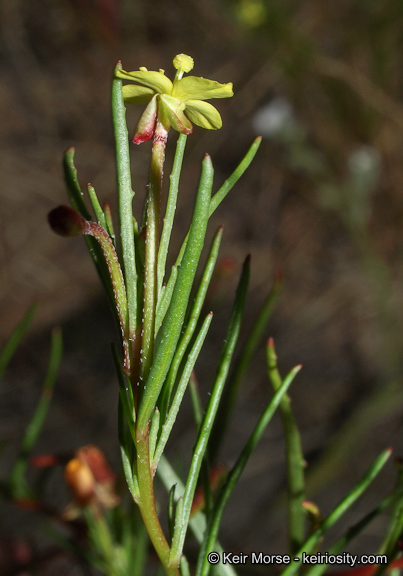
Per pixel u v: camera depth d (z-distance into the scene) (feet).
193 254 0.24
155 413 0.25
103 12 1.57
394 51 1.33
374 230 1.43
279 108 1.30
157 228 0.25
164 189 1.47
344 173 1.40
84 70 1.69
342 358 1.28
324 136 1.40
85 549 0.36
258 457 1.10
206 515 0.28
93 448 0.36
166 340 0.24
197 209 0.23
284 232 1.49
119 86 0.25
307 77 1.36
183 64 0.26
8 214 1.49
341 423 1.17
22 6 1.70
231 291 1.36
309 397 1.21
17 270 1.39
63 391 1.19
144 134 0.25
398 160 1.38
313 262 1.44
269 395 1.20
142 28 1.66
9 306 1.33
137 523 0.35
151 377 0.24
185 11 1.62
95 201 0.26
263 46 1.36
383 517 1.00
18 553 0.44
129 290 0.25
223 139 1.57
